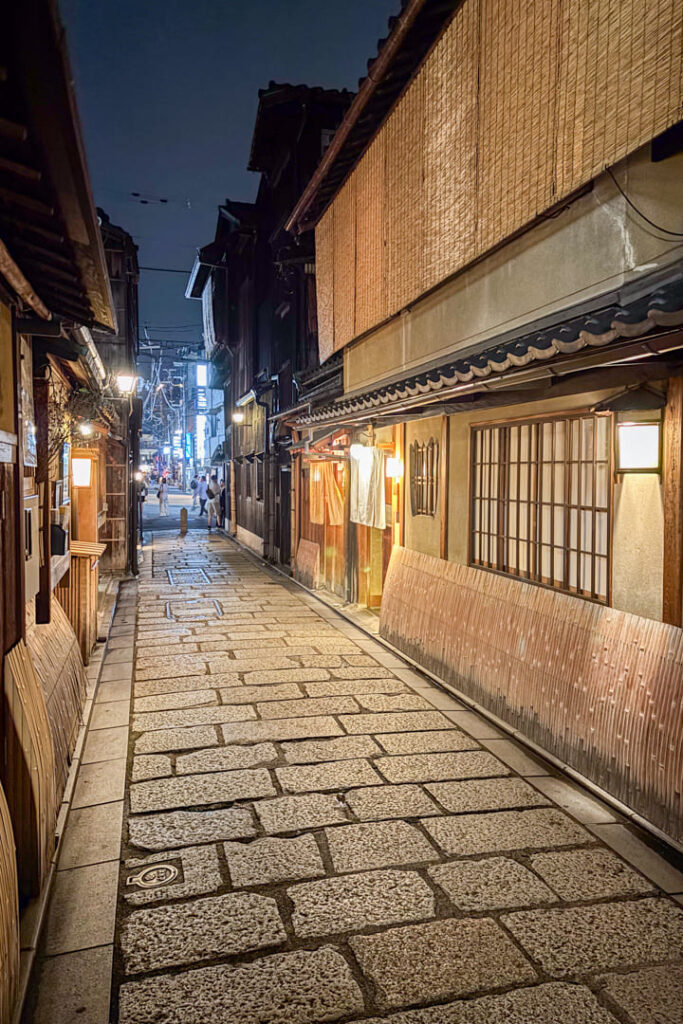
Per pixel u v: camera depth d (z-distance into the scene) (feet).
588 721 19.34
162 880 14.55
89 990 11.37
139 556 74.95
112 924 13.10
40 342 20.35
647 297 13.82
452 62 27.35
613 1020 10.80
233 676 29.81
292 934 12.79
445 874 14.80
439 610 29.71
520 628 23.53
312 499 52.31
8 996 10.22
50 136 8.80
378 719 24.57
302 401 55.47
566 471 21.66
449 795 18.63
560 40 20.30
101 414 36.73
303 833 16.56
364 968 11.89
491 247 25.00
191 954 12.25
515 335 22.99
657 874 14.90
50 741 16.06
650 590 17.80
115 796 18.47
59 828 16.63
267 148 66.69
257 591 52.75
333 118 59.16
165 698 26.71
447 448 30.17
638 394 17.15
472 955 12.24
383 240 35.91
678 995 11.34
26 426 17.65
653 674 17.22
